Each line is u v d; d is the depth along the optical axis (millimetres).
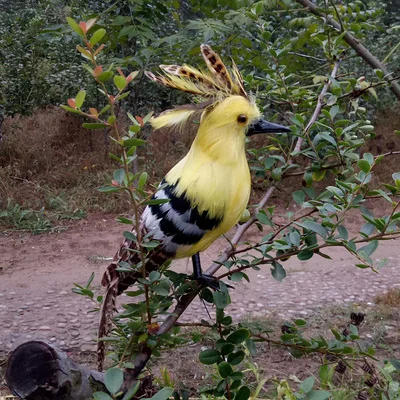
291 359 4340
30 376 1778
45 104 10188
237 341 2094
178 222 2041
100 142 9875
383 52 9094
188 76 2008
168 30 6090
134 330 2066
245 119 2045
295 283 5945
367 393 3486
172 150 9633
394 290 5609
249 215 2531
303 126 2467
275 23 6207
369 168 2016
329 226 2031
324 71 5836
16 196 8484
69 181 9000
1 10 11992
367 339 4633
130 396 1659
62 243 7203
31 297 5609
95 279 6109
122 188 1729
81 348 4598
